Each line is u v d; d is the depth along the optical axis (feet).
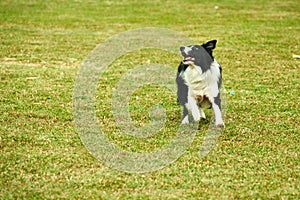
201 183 18.49
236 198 17.40
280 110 27.68
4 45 45.78
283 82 34.30
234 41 48.47
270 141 22.79
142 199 17.29
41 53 43.04
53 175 19.08
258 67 38.70
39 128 24.27
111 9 66.90
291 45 46.88
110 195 17.57
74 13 63.72
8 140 22.61
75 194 17.60
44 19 59.36
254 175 19.24
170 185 18.37
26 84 32.99
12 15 61.21
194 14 63.82
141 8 67.82
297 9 67.67
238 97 30.27
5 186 18.13
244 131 24.00
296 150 21.75
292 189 18.10
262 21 59.26
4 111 26.94
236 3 72.33
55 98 29.71
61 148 21.79
